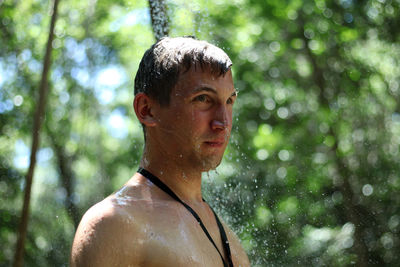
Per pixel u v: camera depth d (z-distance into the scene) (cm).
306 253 1088
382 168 1235
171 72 224
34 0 1155
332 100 1338
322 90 1325
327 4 1273
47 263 989
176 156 226
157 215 211
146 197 218
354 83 1311
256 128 1429
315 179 1264
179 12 446
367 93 1311
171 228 209
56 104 1213
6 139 1166
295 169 1299
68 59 1218
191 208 226
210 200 397
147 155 233
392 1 1238
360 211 1180
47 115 1182
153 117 229
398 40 1271
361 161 1259
